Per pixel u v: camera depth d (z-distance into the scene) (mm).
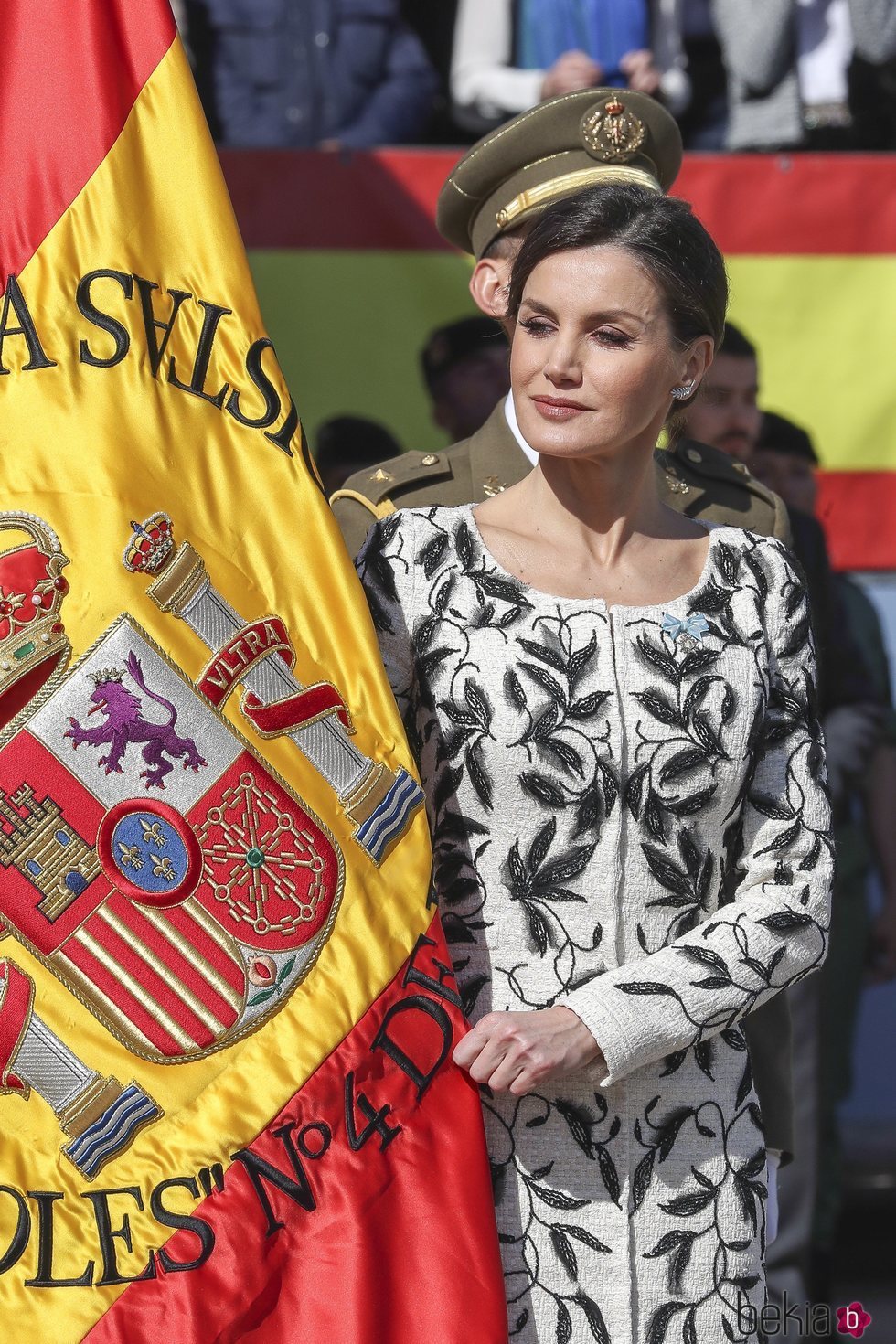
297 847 3109
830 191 7027
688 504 4285
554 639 3205
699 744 3221
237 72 7926
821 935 3285
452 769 3199
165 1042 3031
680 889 3229
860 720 7062
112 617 3078
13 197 3227
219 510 3189
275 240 6699
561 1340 3121
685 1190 3188
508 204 4332
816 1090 6586
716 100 8383
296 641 3182
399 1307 2963
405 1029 3094
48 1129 3002
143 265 3234
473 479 4195
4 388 3150
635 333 3113
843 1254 7781
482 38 8094
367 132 8016
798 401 7090
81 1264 2932
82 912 3039
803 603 3434
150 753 3072
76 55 3250
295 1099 3029
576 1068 3057
